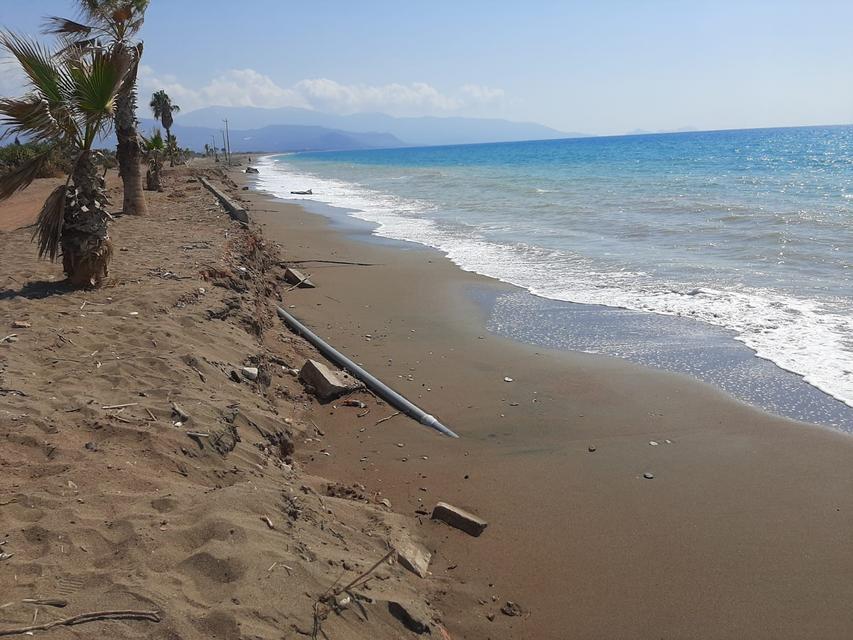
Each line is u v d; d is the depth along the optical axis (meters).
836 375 6.78
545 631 3.55
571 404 6.55
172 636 2.44
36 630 2.38
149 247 10.70
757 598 3.76
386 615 3.10
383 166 68.12
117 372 5.12
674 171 33.62
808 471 5.12
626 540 4.36
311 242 16.39
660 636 3.50
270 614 2.67
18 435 3.93
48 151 7.35
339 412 6.43
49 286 7.79
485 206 22.81
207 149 114.00
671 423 6.05
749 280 10.42
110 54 7.31
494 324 9.21
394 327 9.19
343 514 4.21
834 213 15.48
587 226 16.80
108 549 2.98
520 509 4.76
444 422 6.23
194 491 3.63
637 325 8.78
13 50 6.73
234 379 5.74
